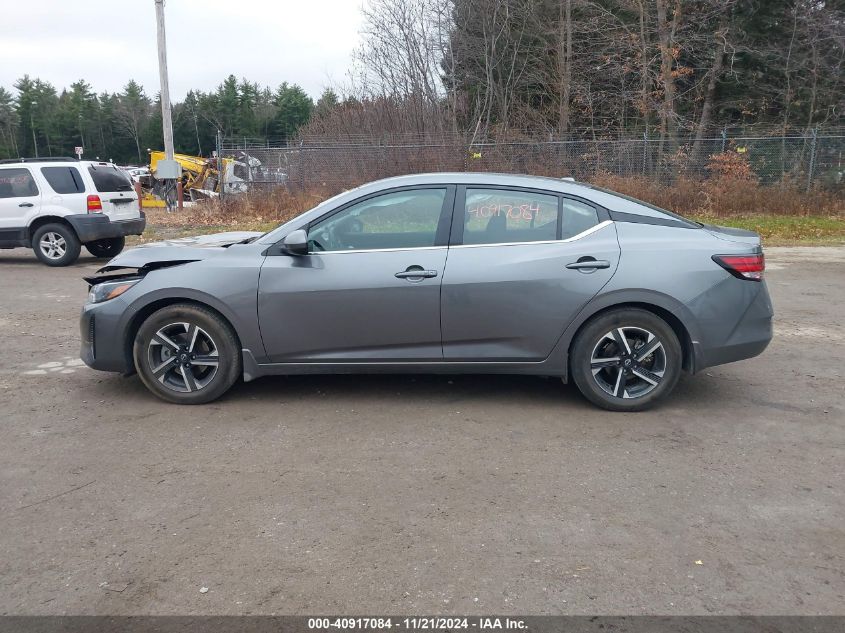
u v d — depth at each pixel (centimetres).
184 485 398
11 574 314
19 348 701
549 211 504
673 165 2014
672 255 488
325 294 497
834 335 734
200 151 7856
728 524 352
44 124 9525
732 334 492
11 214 1262
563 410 511
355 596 296
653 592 296
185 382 523
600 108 2848
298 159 2066
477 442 455
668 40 2417
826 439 458
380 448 446
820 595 294
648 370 502
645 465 420
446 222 504
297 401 534
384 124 2553
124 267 524
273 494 386
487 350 500
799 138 2002
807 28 2525
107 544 338
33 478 408
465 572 312
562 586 301
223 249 524
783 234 1661
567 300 488
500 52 2895
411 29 2639
